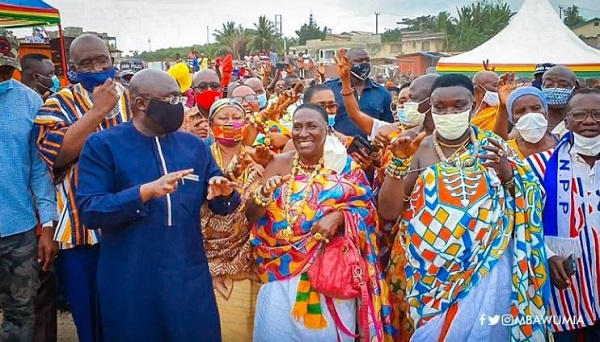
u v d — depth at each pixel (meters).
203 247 3.53
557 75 5.45
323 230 3.70
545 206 3.91
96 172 3.27
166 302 3.26
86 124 3.84
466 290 3.67
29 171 4.11
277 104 4.56
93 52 4.16
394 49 59.16
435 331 3.69
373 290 3.80
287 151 4.58
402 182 3.71
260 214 3.76
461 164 3.73
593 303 3.85
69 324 5.77
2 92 4.00
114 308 3.30
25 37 10.48
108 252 3.34
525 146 4.41
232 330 4.18
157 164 3.33
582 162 3.85
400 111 4.88
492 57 15.27
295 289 3.77
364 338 3.71
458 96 3.68
